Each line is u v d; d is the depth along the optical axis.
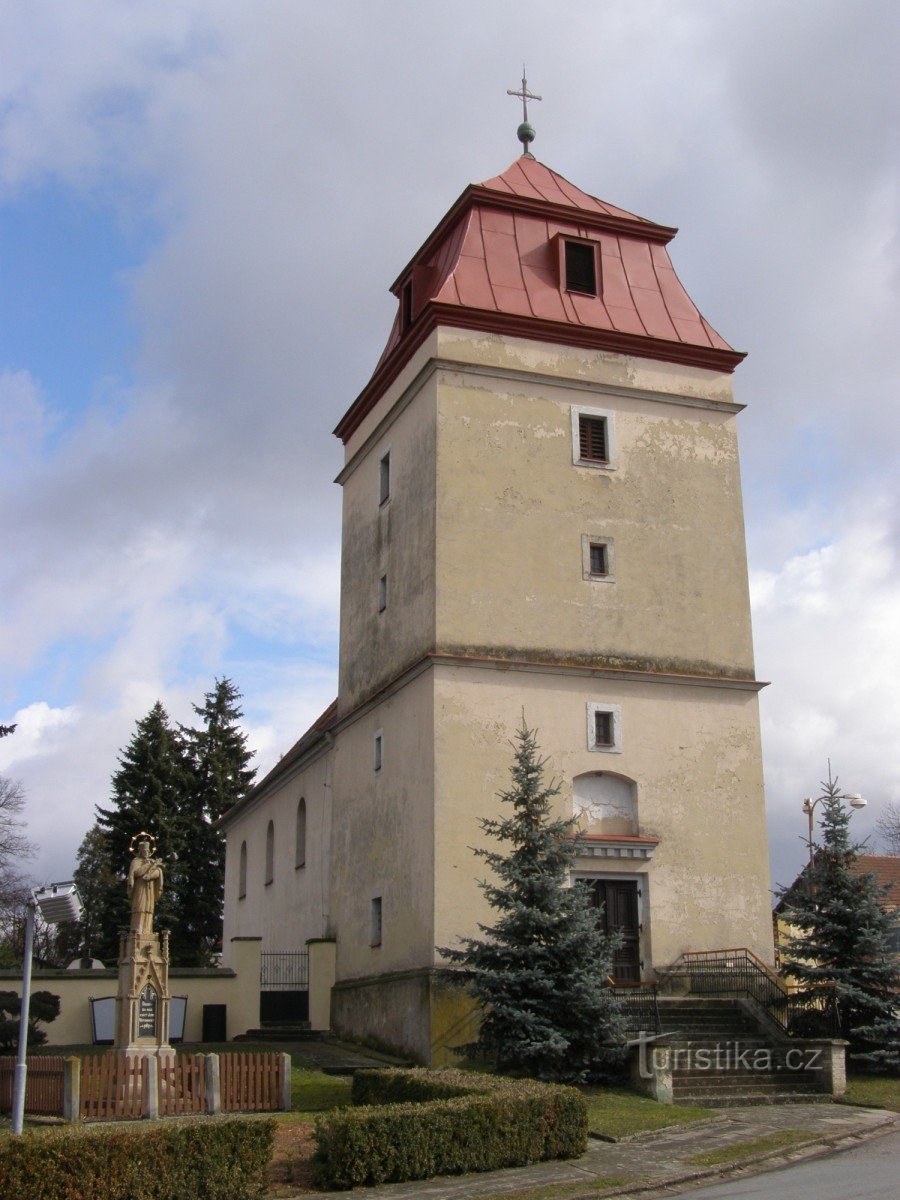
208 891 59.12
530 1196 14.35
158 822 57.31
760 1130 18.56
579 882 23.52
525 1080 17.86
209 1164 14.05
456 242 31.36
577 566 28.81
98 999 29.73
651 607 29.23
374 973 28.61
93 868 71.81
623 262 32.19
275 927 41.12
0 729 28.86
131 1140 13.58
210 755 63.12
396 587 30.31
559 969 21.58
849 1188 14.05
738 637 29.91
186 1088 18.95
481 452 28.73
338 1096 20.58
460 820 26.19
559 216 31.98
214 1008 30.31
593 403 30.09
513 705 27.33
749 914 27.97
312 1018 31.06
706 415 31.14
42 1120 18.39
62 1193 13.00
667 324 31.55
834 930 25.16
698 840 28.02
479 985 21.64
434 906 25.52
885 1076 24.05
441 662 27.00
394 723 29.22
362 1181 15.03
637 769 27.94
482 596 27.84
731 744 29.00
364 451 33.97
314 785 37.09
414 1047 25.28
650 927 26.98
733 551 30.48
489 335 29.52
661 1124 18.64
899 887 41.69
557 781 27.22
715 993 26.62
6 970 29.73
